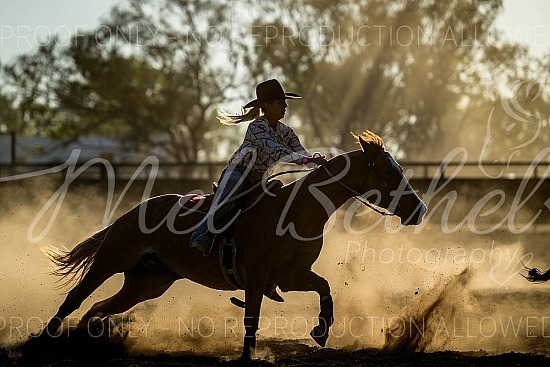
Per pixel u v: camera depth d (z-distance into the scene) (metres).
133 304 9.01
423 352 8.38
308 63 40.31
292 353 8.53
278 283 8.28
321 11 39.38
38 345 8.44
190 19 40.31
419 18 39.09
